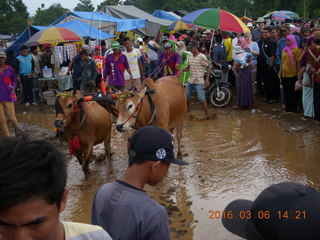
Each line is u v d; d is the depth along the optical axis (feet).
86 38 53.31
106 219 6.95
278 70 36.01
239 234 5.82
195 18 36.45
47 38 38.63
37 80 43.75
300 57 29.89
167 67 33.45
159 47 49.14
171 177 19.94
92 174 21.17
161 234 6.62
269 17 99.04
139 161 6.96
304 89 30.68
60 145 27.40
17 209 4.15
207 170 20.71
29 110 40.88
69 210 16.83
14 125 28.91
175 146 25.53
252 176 19.53
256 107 36.68
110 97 19.34
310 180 18.67
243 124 30.66
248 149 24.03
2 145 4.35
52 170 4.40
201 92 32.12
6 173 4.11
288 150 23.47
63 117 18.45
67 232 4.97
